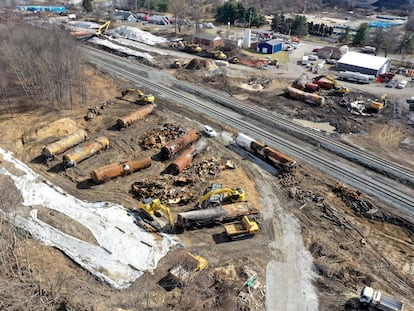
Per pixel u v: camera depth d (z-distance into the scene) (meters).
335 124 61.78
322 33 127.88
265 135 57.22
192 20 137.62
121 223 37.94
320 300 30.95
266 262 34.47
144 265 33.34
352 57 90.38
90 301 29.33
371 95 74.75
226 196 41.91
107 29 118.19
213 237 37.16
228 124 60.06
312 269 34.00
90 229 36.81
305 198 43.25
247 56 97.94
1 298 27.23
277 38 117.75
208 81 78.56
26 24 82.06
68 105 62.78
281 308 30.02
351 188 45.59
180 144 50.59
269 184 45.81
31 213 38.38
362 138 58.06
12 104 61.81
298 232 38.38
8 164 46.62
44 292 29.23
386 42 109.25
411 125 62.97
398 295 31.83
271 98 71.38
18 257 32.59
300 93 70.38
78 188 43.34
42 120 57.69
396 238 38.62
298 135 57.50
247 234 37.38
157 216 39.28
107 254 34.25
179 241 36.34
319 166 49.84
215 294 30.67
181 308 29.23
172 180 45.00
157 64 87.75
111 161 48.75
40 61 61.88
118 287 31.00
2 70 64.44
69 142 50.06
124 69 83.38
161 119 60.47
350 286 32.47
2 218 35.09
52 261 33.00
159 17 136.62
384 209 42.09
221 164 48.84
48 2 168.25
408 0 197.38
